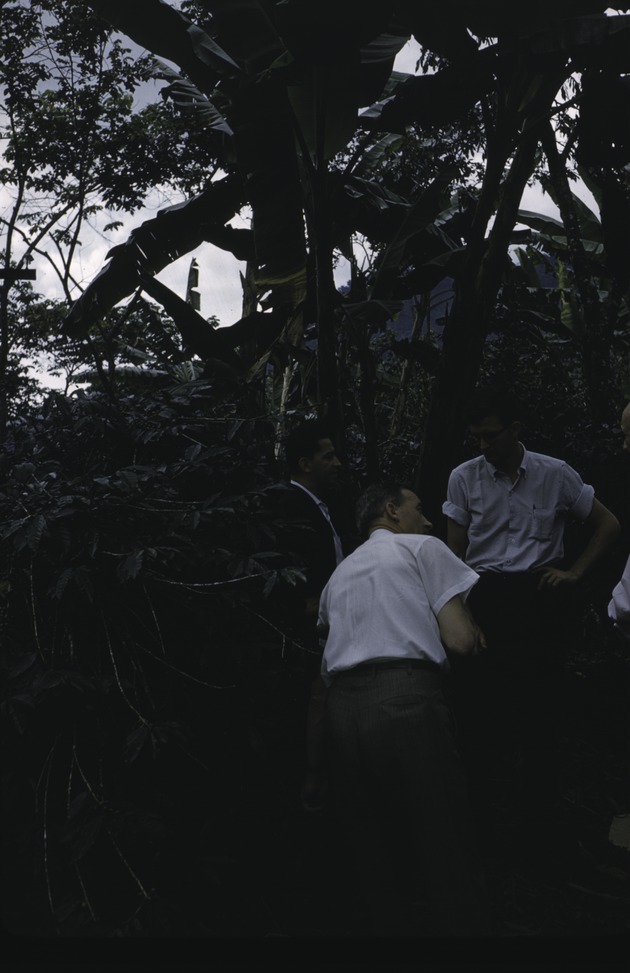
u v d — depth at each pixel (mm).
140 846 2523
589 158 4707
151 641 2744
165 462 3146
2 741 2453
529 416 5793
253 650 2709
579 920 2750
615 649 4781
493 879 3033
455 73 4508
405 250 5984
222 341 5258
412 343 5797
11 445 3066
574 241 6406
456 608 2512
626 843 3279
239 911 2676
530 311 7133
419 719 2363
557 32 4301
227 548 2857
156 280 5215
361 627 2500
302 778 2984
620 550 4828
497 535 3541
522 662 3387
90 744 2570
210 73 5152
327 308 4750
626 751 4184
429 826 2316
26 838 2408
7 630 2498
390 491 2811
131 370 7770
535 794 3266
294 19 4195
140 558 2416
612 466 5098
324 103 4637
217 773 2760
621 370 6820
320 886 2850
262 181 4797
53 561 2537
